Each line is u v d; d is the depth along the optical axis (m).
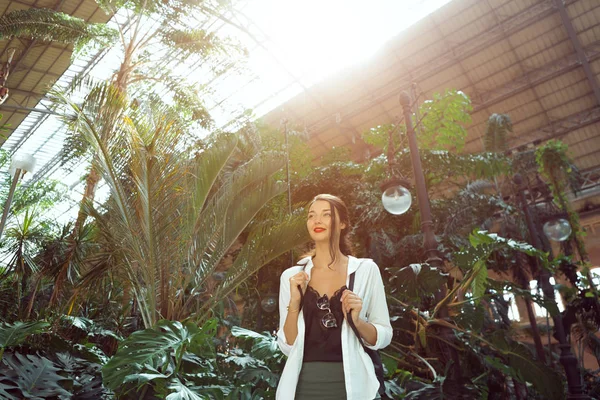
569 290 8.31
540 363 4.80
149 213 4.25
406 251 9.05
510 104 22.42
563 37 19.72
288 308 1.34
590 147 22.66
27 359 3.50
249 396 3.20
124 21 17.55
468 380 4.48
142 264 4.38
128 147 4.36
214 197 5.07
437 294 5.23
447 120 11.41
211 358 3.69
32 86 20.97
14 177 6.64
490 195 11.00
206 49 11.66
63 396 3.25
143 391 3.16
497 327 9.04
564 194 9.72
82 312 7.55
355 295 1.26
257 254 4.66
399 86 23.19
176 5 11.95
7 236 7.20
